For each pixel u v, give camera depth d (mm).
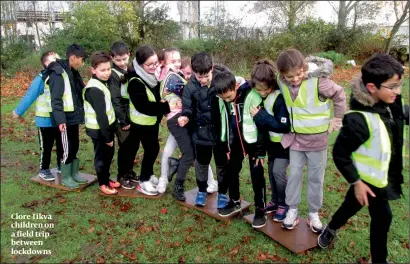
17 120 7328
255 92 3139
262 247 3215
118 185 4281
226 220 3592
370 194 2543
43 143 4391
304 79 2893
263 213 3381
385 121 2486
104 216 3738
